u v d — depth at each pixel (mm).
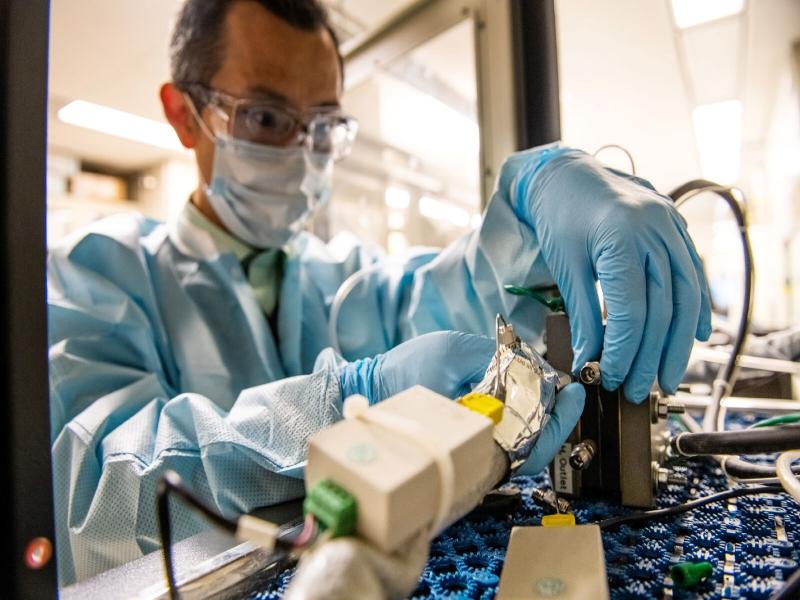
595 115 3047
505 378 441
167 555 312
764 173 3916
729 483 664
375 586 250
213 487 587
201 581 423
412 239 4738
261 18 1134
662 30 2334
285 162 1178
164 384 977
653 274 646
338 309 1083
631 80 2727
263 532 266
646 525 537
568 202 743
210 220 1279
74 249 976
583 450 551
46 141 388
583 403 557
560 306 688
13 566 361
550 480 633
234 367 1040
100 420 742
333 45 1297
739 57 2623
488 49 1264
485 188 1259
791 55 2539
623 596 416
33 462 374
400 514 257
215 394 995
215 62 1159
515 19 1153
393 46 1615
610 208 685
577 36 2375
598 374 592
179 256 1161
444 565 473
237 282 1132
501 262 856
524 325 819
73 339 892
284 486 597
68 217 3801
